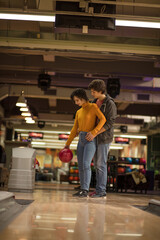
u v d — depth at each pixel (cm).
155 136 2177
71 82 1223
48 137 2527
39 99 1820
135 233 160
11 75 1205
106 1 609
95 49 826
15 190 533
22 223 172
